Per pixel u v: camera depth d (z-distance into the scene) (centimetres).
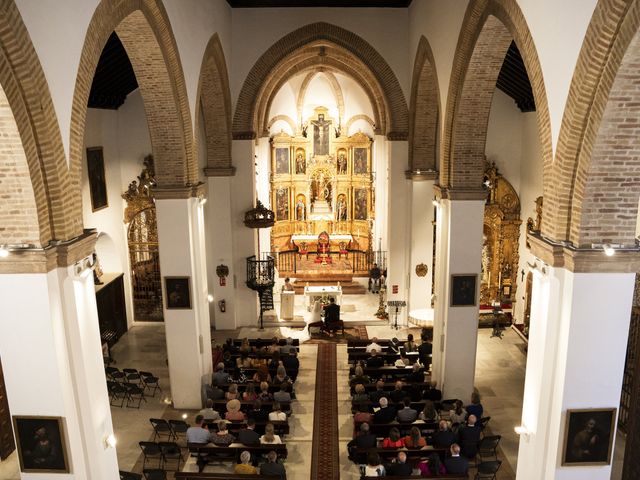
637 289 1384
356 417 1344
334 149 2981
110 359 1820
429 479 1080
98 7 854
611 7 641
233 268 2150
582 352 808
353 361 1750
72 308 773
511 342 2045
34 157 700
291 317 2259
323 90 2916
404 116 2027
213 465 1308
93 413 835
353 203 3038
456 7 1303
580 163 757
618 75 670
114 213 2092
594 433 838
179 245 1441
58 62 735
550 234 831
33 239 720
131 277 2225
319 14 1928
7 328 751
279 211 3031
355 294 2597
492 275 2269
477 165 1402
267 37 1947
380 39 1947
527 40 895
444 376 1517
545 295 858
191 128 1435
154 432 1441
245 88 1997
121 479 1112
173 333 1502
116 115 2088
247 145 2064
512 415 1509
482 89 1297
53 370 766
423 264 2142
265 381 1514
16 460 1330
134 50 1180
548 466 869
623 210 765
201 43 1526
